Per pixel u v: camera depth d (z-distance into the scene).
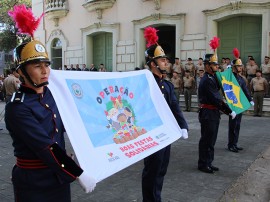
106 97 2.80
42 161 2.07
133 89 3.16
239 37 13.05
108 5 16.59
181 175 4.88
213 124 4.91
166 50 16.41
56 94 2.29
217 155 6.01
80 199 4.02
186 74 12.62
